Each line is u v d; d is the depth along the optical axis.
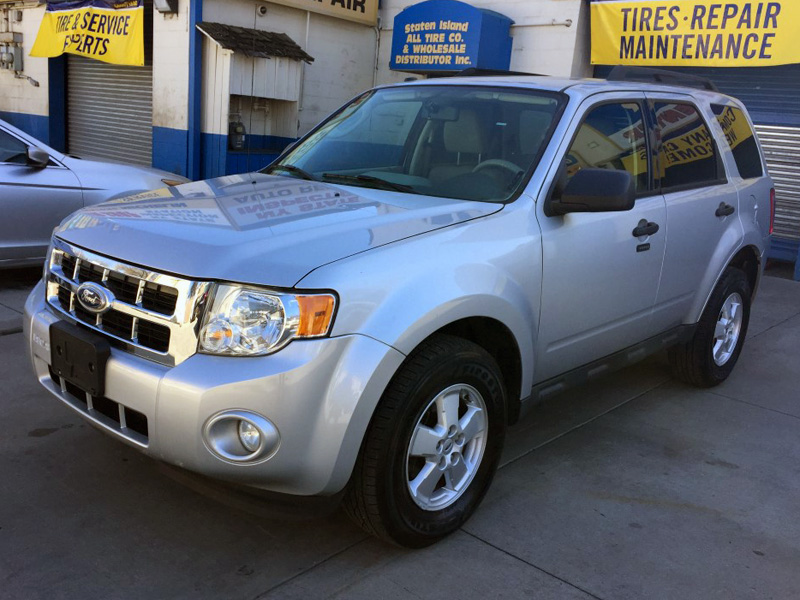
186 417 2.35
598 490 3.48
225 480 2.43
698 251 4.32
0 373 4.42
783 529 3.24
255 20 10.71
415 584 2.69
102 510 3.05
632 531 3.14
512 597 2.65
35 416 3.87
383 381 2.48
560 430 4.15
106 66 13.17
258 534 2.95
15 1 13.94
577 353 3.55
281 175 3.76
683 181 4.26
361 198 3.16
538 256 3.11
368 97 4.25
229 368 2.35
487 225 2.98
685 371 4.81
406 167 3.63
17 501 3.07
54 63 13.94
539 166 3.28
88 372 2.59
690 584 2.79
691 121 4.45
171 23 10.57
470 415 2.95
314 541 2.93
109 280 2.64
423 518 2.81
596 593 2.71
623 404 4.61
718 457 3.92
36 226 6.18
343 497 2.63
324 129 4.17
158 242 2.59
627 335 3.90
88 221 2.91
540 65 10.13
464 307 2.73
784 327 6.62
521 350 3.10
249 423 2.34
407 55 10.57
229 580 2.65
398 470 2.63
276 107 11.41
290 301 2.36
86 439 3.65
